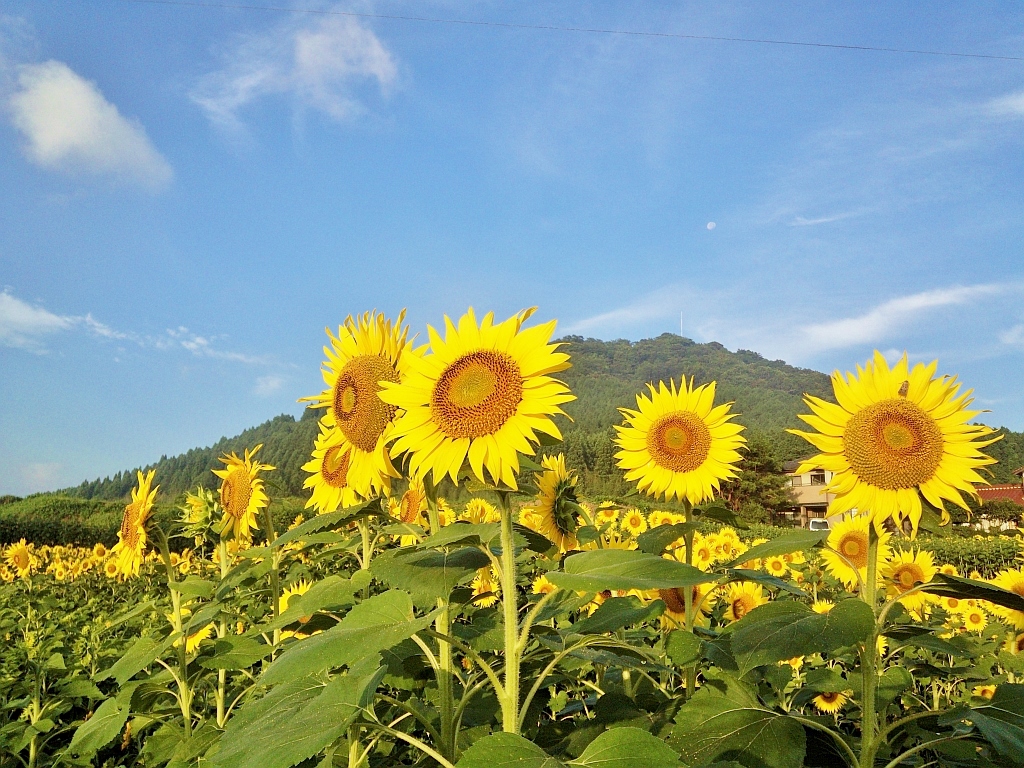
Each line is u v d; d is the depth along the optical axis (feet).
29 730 18.70
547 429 8.70
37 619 34.19
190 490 19.84
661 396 18.40
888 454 10.89
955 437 10.93
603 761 6.95
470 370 9.12
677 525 14.43
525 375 8.99
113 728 14.23
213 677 16.76
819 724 9.51
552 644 9.74
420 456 9.23
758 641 9.30
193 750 12.38
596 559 7.95
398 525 11.85
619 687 13.38
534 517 17.98
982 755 10.30
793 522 197.98
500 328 9.37
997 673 21.59
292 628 13.04
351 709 8.07
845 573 22.93
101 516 97.19
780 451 218.38
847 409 11.52
